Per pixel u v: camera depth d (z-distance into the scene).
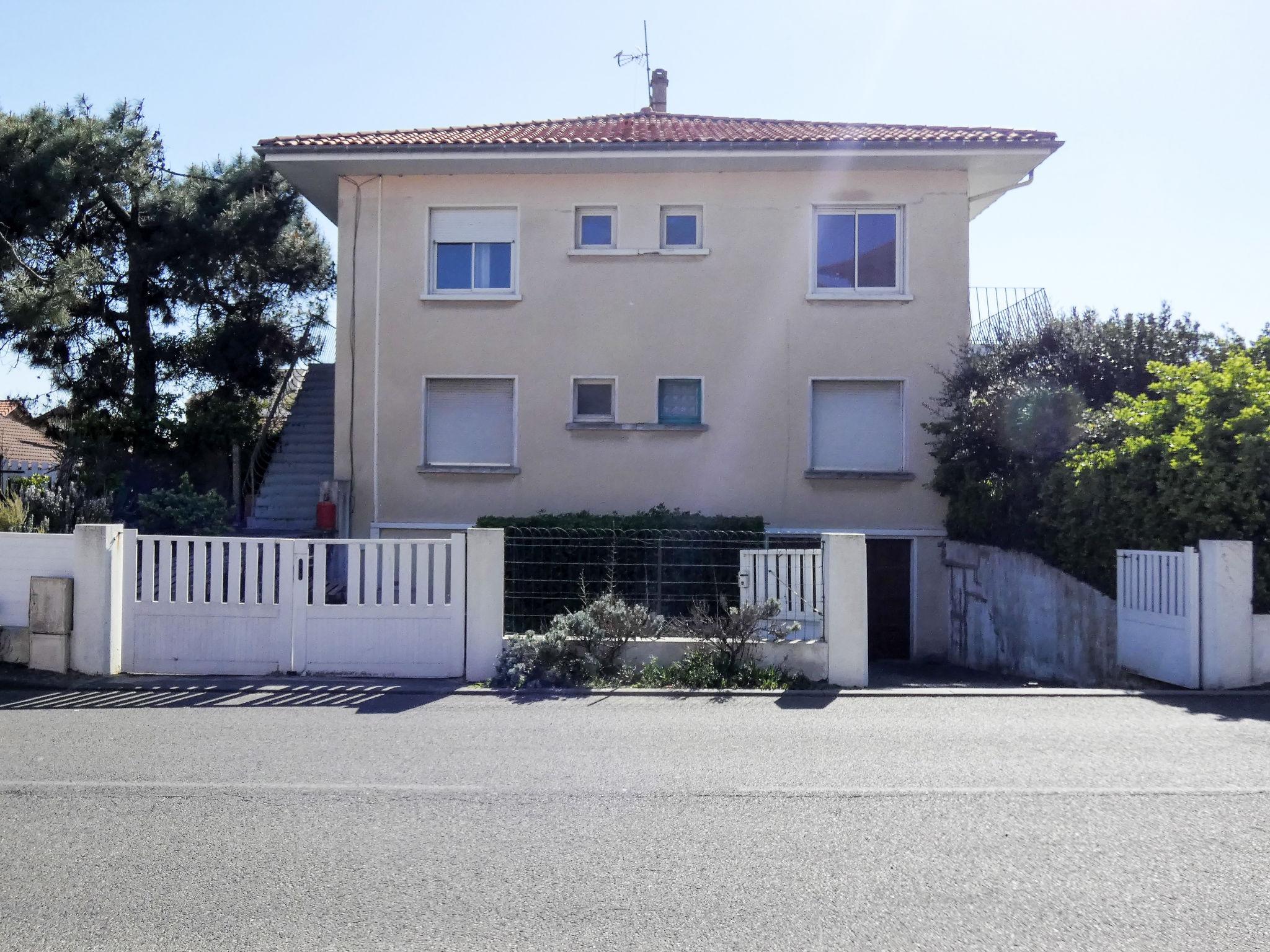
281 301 23.20
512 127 19.00
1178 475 10.70
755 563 10.65
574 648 10.34
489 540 10.48
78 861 5.15
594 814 5.88
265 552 10.52
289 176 17.64
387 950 4.16
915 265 17.17
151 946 4.21
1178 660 10.30
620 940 4.23
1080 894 4.69
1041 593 13.34
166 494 15.67
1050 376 15.11
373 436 17.41
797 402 17.20
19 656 10.59
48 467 27.53
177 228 21.36
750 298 17.27
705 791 6.33
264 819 5.80
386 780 6.61
